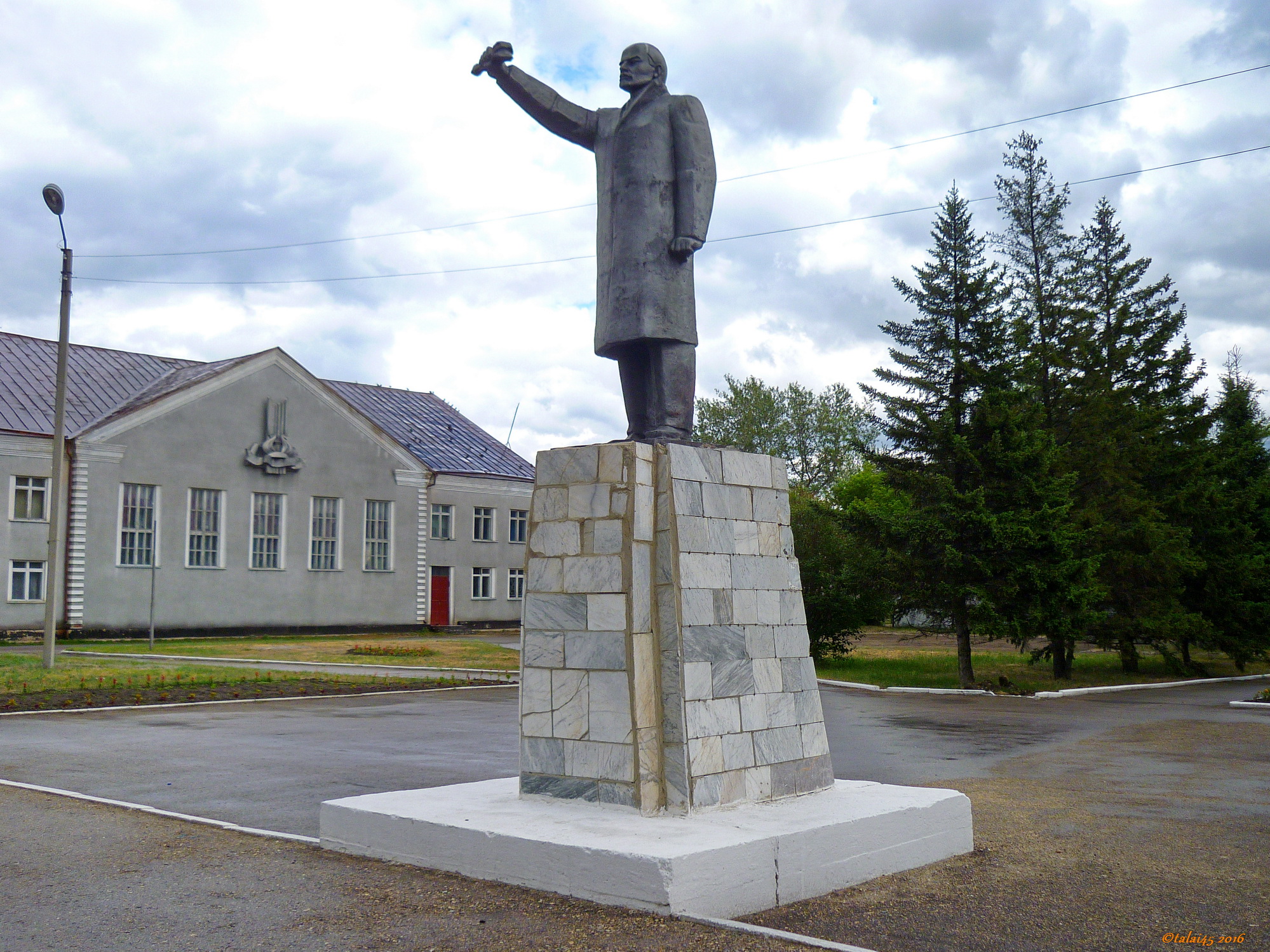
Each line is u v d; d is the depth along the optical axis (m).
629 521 6.59
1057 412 28.48
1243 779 10.56
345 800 6.85
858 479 64.19
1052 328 31.22
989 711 18.38
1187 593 29.89
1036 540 22.55
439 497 46.09
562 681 6.76
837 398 67.81
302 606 40.00
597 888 5.46
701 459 6.95
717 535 6.94
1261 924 5.45
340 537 41.38
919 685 24.11
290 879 5.97
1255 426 35.81
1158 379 33.97
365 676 22.14
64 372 21.77
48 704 15.71
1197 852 7.10
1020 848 7.22
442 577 46.50
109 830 7.27
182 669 22.00
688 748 6.39
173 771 10.08
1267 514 32.59
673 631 6.53
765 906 5.67
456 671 24.31
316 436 40.72
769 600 7.26
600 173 7.59
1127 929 5.36
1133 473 28.75
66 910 5.43
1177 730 15.45
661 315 7.25
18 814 7.81
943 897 5.92
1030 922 5.45
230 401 38.12
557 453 7.02
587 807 6.54
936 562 23.61
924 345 24.64
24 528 33.25
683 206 7.27
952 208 24.52
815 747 7.36
